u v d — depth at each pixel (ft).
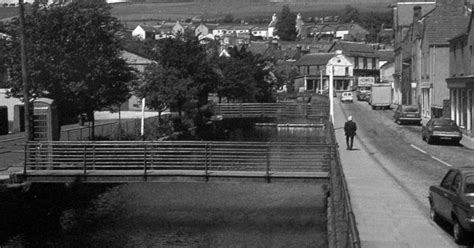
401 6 286.87
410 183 78.18
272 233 70.95
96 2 109.70
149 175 83.92
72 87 101.76
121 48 113.19
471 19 143.43
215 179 83.97
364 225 52.54
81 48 103.45
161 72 140.87
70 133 121.90
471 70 144.46
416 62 221.25
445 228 51.52
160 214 82.17
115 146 99.04
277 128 211.00
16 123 145.28
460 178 47.96
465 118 150.61
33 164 85.56
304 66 425.69
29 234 72.84
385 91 253.85
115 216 81.56
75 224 77.30
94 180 83.71
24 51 88.79
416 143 133.90
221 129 184.85
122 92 112.47
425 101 205.87
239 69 212.43
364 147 124.47
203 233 71.82
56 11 104.12
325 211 81.46
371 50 451.94
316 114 217.56
